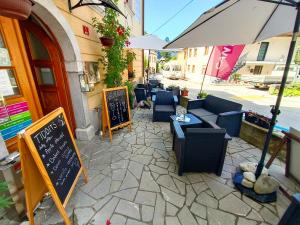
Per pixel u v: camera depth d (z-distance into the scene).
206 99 4.43
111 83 4.02
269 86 12.15
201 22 1.99
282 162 2.76
